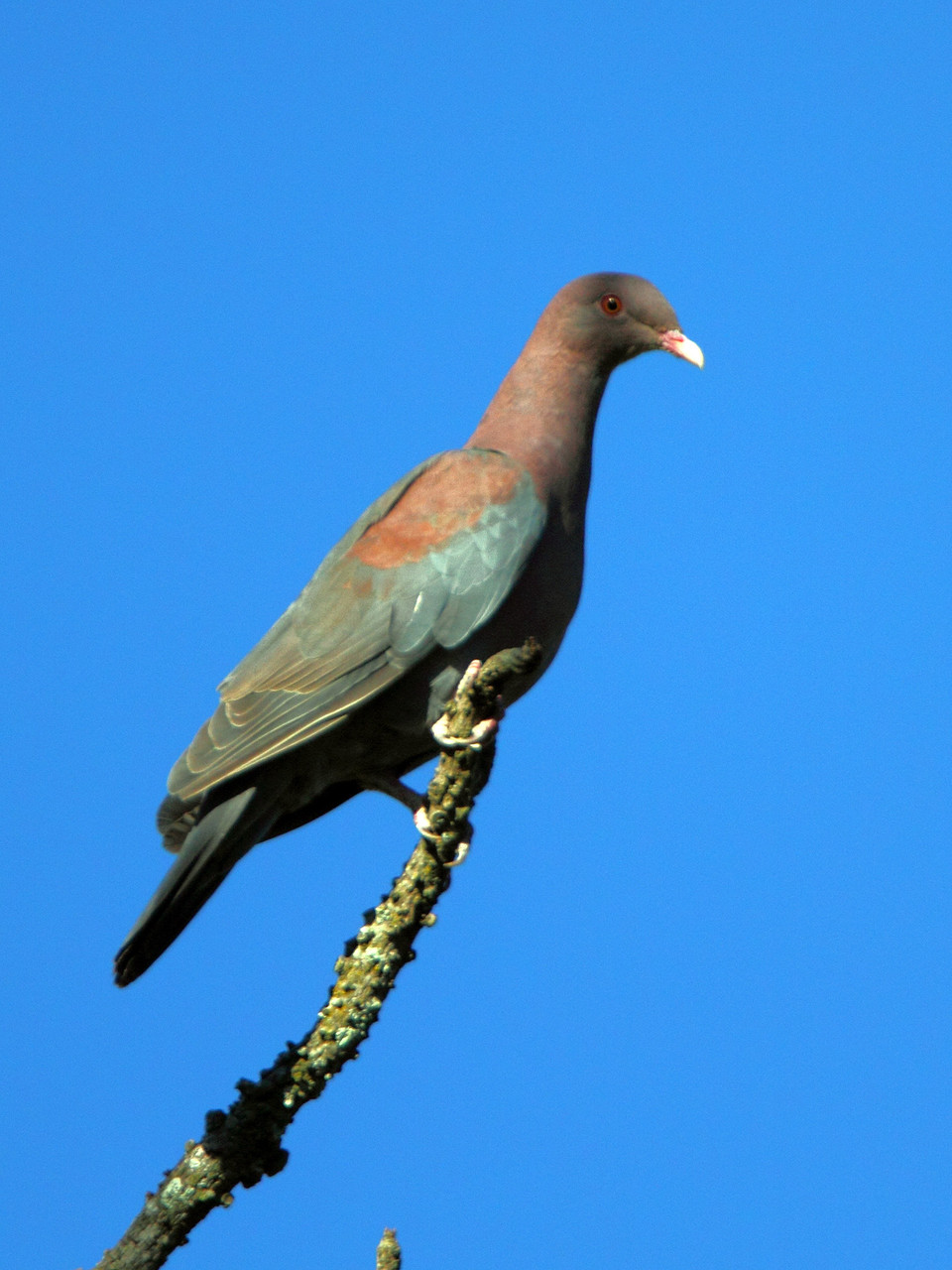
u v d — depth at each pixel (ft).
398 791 35.17
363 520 35.27
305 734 32.35
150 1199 25.04
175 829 32.99
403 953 26.17
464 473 34.30
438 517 33.71
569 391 36.63
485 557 33.17
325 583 34.24
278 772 33.06
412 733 33.94
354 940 26.37
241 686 33.60
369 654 32.78
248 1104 25.14
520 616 33.65
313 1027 25.81
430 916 26.17
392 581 33.30
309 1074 25.27
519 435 35.81
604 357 37.29
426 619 32.81
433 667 33.22
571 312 37.01
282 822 36.76
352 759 34.30
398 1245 21.67
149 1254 24.72
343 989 25.86
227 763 31.99
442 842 25.94
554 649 34.94
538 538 33.81
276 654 33.73
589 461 36.42
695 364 36.70
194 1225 25.08
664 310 37.06
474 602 32.91
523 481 34.24
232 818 31.99
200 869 31.55
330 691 32.71
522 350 37.76
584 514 35.78
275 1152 25.08
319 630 33.45
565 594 34.65
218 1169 24.88
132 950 31.17
